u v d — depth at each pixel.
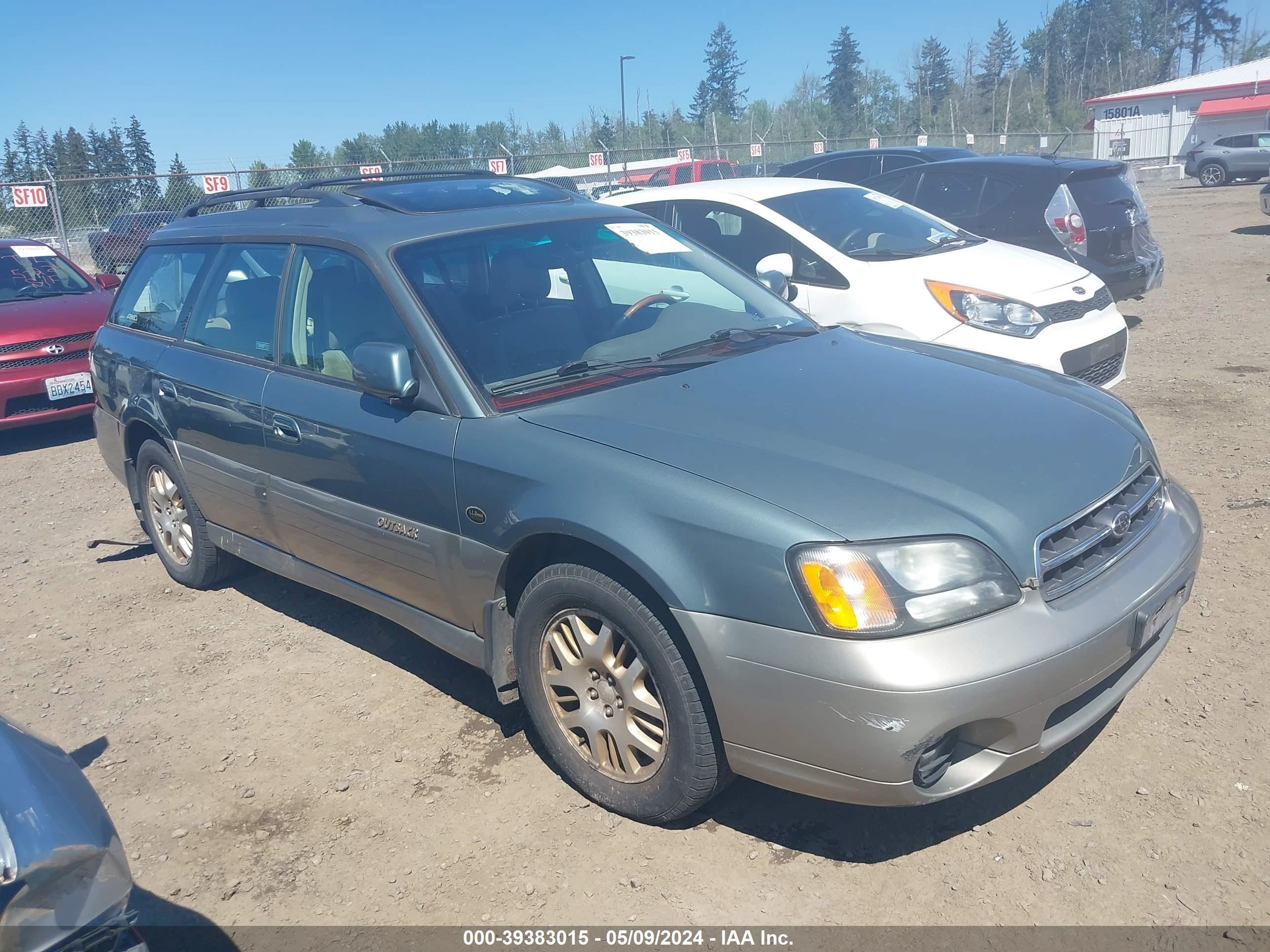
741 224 6.89
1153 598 2.77
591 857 2.90
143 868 3.02
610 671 2.96
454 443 3.21
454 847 2.99
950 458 2.79
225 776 3.46
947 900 2.63
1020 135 34.56
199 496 4.67
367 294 3.66
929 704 2.37
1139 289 8.88
